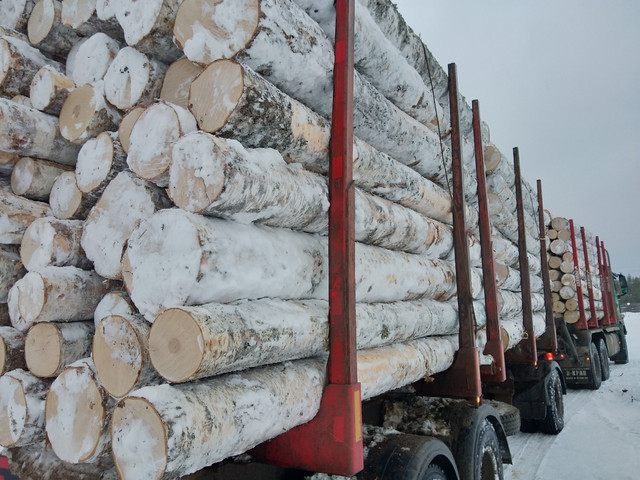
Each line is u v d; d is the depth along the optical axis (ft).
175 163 5.20
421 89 10.57
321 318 6.34
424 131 10.91
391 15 9.98
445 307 11.21
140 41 6.63
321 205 6.64
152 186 6.08
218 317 4.68
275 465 6.52
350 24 7.03
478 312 12.98
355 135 8.71
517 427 13.82
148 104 6.91
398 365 8.25
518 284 19.15
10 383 6.23
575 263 26.37
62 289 6.33
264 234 5.88
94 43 7.72
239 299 5.35
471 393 10.37
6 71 8.07
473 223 14.42
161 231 5.01
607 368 31.07
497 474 10.60
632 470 15.30
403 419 10.37
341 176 6.57
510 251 18.78
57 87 7.47
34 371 6.29
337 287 6.34
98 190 6.66
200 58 5.99
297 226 6.68
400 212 9.49
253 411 4.97
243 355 4.88
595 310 29.48
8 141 7.12
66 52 9.05
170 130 5.54
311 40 6.62
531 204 23.03
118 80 7.07
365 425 8.86
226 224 5.36
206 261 4.78
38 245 6.82
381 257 8.54
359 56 8.44
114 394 5.10
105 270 6.26
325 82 7.06
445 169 11.32
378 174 8.70
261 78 5.80
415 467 7.48
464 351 10.66
